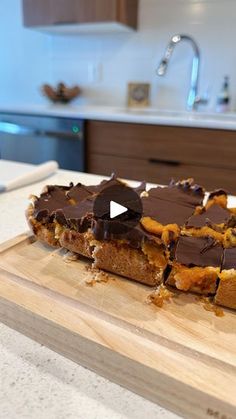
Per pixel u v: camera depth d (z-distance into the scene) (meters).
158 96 1.64
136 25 1.55
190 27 1.47
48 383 0.27
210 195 0.50
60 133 1.42
